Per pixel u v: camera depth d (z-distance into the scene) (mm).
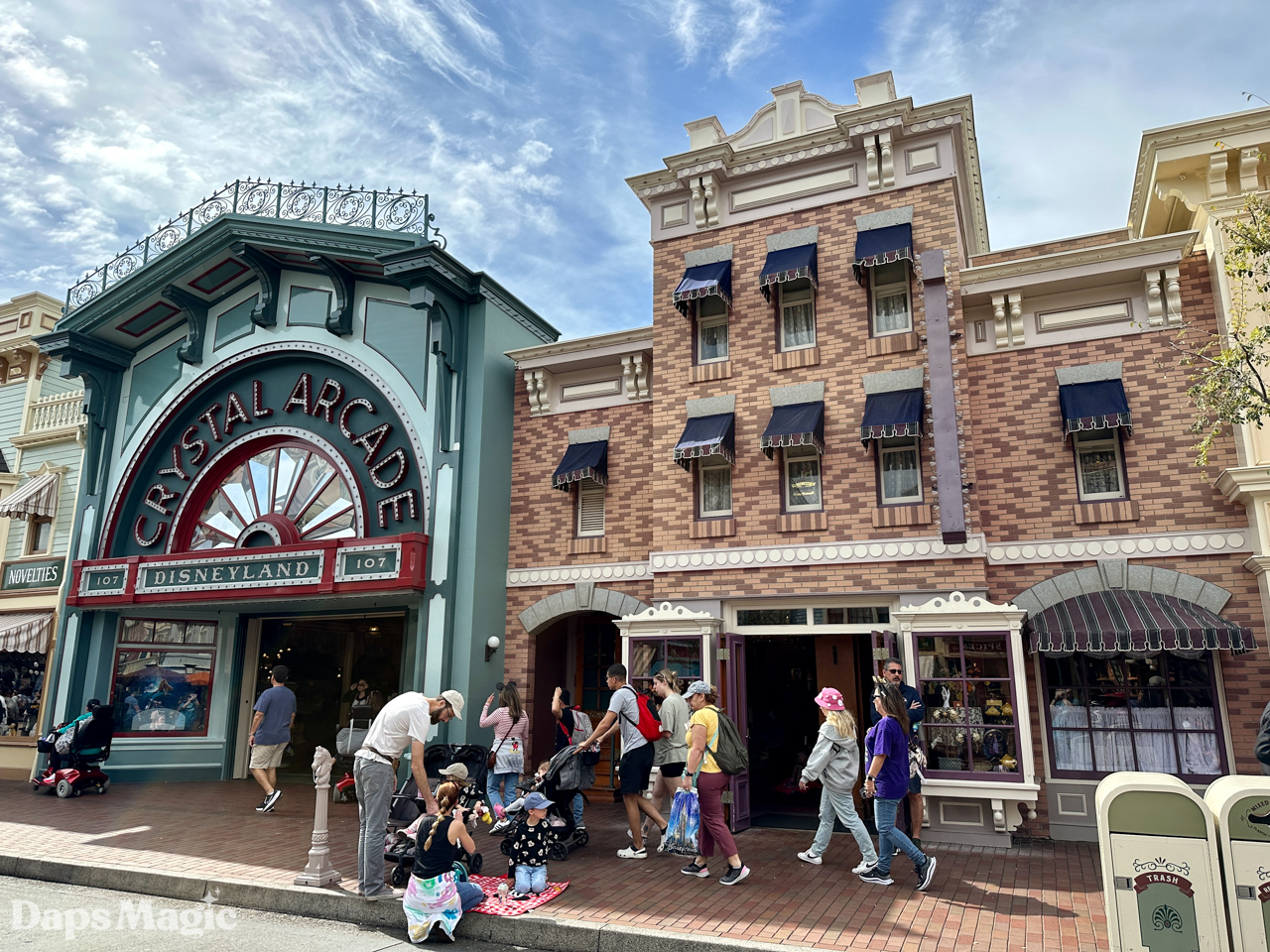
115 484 17344
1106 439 11000
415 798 9070
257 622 17391
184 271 16281
